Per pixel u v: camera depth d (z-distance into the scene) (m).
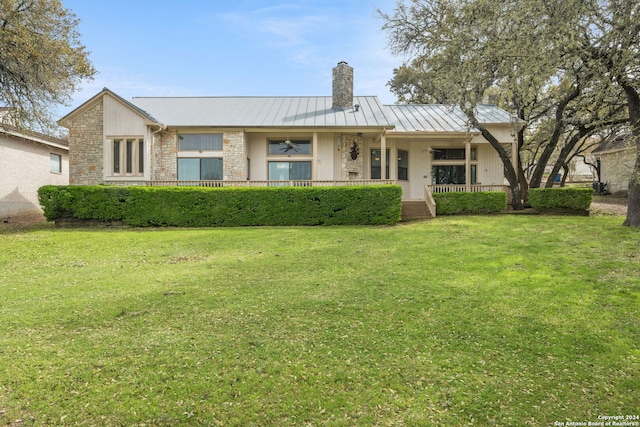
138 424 3.37
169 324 5.62
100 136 19.27
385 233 13.44
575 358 4.46
